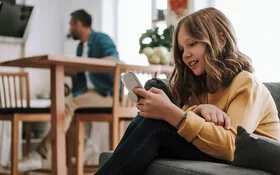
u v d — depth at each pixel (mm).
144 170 1131
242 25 3162
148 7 4340
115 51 3590
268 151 896
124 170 1094
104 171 1090
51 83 2568
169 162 1086
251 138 927
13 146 2990
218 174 907
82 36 3705
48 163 3828
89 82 3461
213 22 1266
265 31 2980
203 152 1136
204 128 1094
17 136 3004
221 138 1084
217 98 1279
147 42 3201
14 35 4625
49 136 3438
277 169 879
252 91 1182
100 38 3598
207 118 1139
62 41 5000
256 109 1174
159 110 1132
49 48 4922
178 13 3768
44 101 4398
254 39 3059
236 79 1234
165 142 1144
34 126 4180
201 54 1248
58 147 2516
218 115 1141
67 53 4926
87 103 3277
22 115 3010
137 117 1275
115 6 4711
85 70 3051
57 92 2537
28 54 4730
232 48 1282
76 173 3062
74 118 3000
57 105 2531
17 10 4555
